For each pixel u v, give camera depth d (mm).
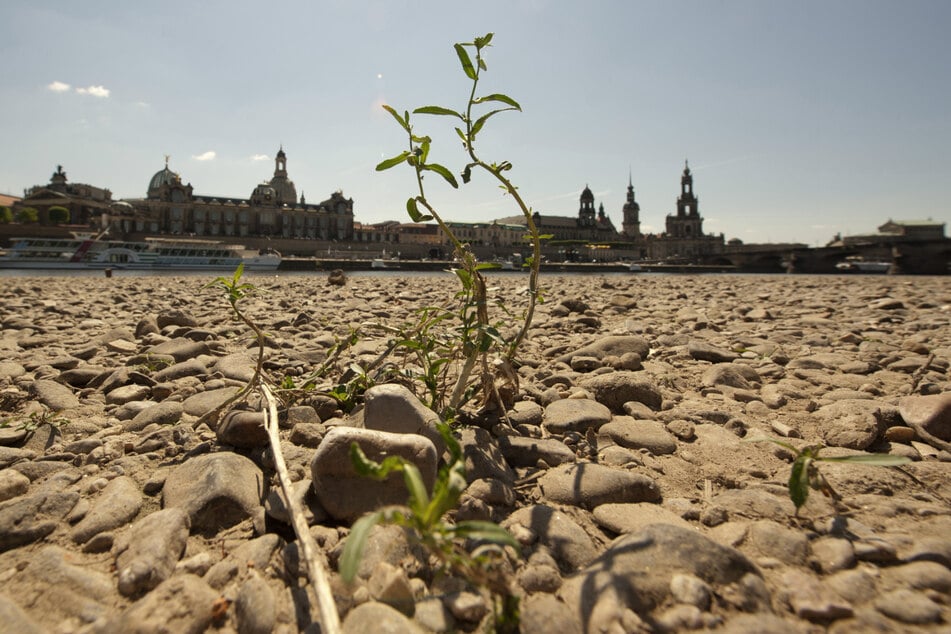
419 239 148875
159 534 1880
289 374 4688
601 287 20234
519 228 151500
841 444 2986
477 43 2611
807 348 6543
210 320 8688
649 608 1557
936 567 1708
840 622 1526
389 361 5066
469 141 2727
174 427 3072
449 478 1321
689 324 8891
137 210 131500
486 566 1461
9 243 101438
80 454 2799
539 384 4441
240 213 140750
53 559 1801
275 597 1671
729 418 3516
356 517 2047
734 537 1994
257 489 2305
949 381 4508
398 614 1519
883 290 19844
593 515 2227
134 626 1471
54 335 7234
